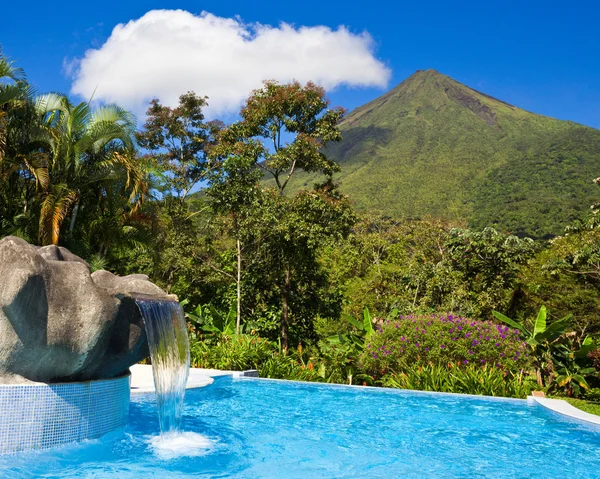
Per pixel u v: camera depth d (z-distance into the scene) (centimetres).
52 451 542
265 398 1014
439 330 1226
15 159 1560
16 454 524
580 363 1215
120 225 1831
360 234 4919
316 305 2158
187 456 589
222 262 2191
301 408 928
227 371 1252
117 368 634
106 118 1752
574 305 2264
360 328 1498
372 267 2947
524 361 1185
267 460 598
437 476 562
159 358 664
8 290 511
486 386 1102
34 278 523
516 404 991
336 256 3244
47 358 550
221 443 663
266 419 830
